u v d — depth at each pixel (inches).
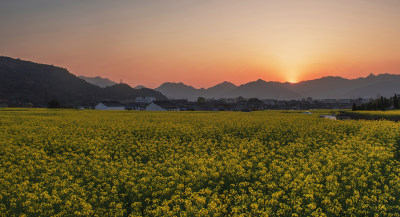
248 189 394.9
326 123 1172.5
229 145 687.7
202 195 371.2
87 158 534.9
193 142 769.6
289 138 827.4
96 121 1229.1
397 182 383.2
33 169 457.7
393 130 890.1
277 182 405.7
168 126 1032.8
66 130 901.2
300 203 323.0
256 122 1218.6
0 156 541.0
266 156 560.4
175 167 464.8
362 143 669.9
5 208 322.0
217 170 458.3
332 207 324.5
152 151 620.4
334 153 565.6
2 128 939.3
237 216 300.0
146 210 329.4
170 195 378.3
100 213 323.9
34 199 332.8
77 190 373.7
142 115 1865.2
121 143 701.3
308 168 449.7
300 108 6697.8
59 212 316.2
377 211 318.0
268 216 309.1
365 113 2096.5
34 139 737.0
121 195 379.9
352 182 387.9
